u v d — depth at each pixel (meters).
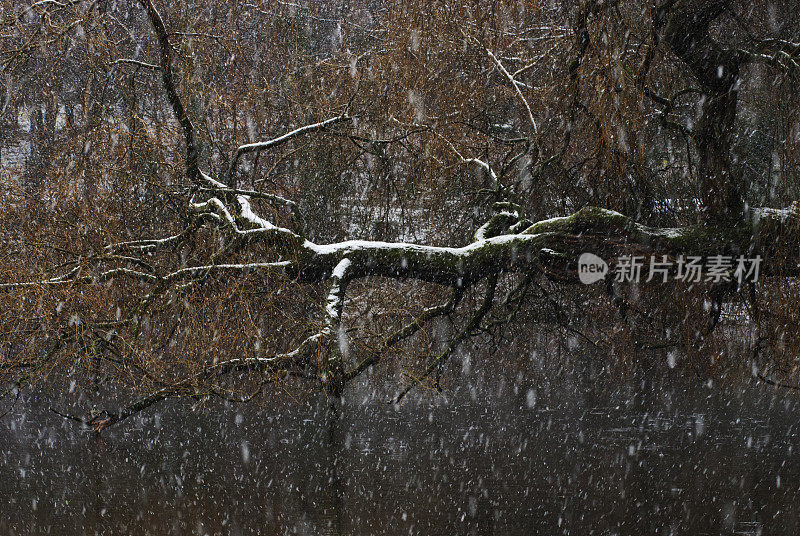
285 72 21.27
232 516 11.88
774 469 14.20
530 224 15.63
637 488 13.18
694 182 16.09
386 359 18.34
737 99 14.25
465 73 18.56
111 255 14.03
